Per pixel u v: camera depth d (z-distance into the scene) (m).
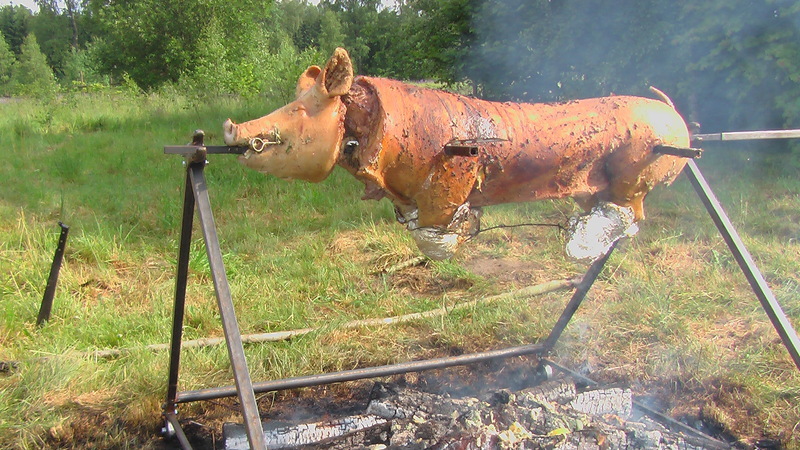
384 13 13.20
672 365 3.71
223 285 1.97
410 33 10.65
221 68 15.73
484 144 2.30
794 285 4.64
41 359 3.49
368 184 2.33
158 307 4.31
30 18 62.09
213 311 4.36
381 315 4.40
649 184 2.63
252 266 5.09
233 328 1.93
